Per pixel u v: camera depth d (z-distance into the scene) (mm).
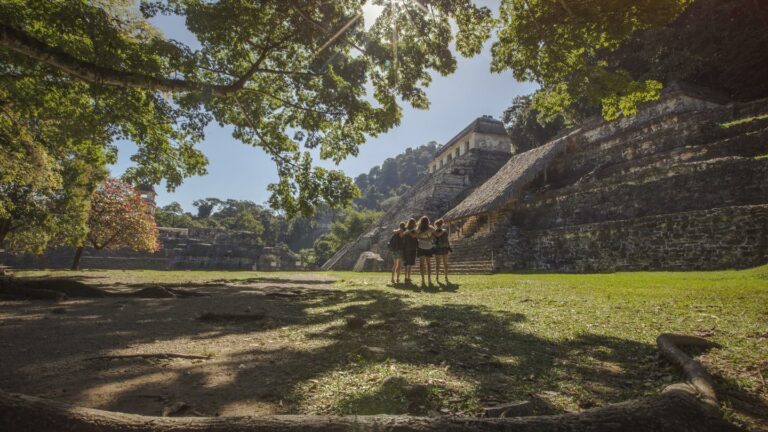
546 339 3658
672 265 13711
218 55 10195
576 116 30062
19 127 10547
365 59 10250
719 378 2496
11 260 38156
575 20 6793
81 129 9234
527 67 8172
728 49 22281
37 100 8508
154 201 50531
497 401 2119
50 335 3939
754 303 5262
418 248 9859
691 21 23172
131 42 7555
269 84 11273
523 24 7348
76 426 1412
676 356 2707
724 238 12477
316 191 11328
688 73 22750
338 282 12508
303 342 3617
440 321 4559
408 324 4383
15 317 5117
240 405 2062
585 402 2105
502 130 40969
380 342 3535
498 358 3010
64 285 7801
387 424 1489
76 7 6582
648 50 23828
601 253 16125
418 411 1969
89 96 8445
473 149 38906
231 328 4406
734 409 2043
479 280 11414
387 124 10156
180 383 2443
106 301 6918
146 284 11078
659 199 15688
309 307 6191
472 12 7840
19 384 2408
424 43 8930
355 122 10953
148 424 1468
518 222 21922
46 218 19109
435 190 36562
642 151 20297
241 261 39906
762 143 14492
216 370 2725
